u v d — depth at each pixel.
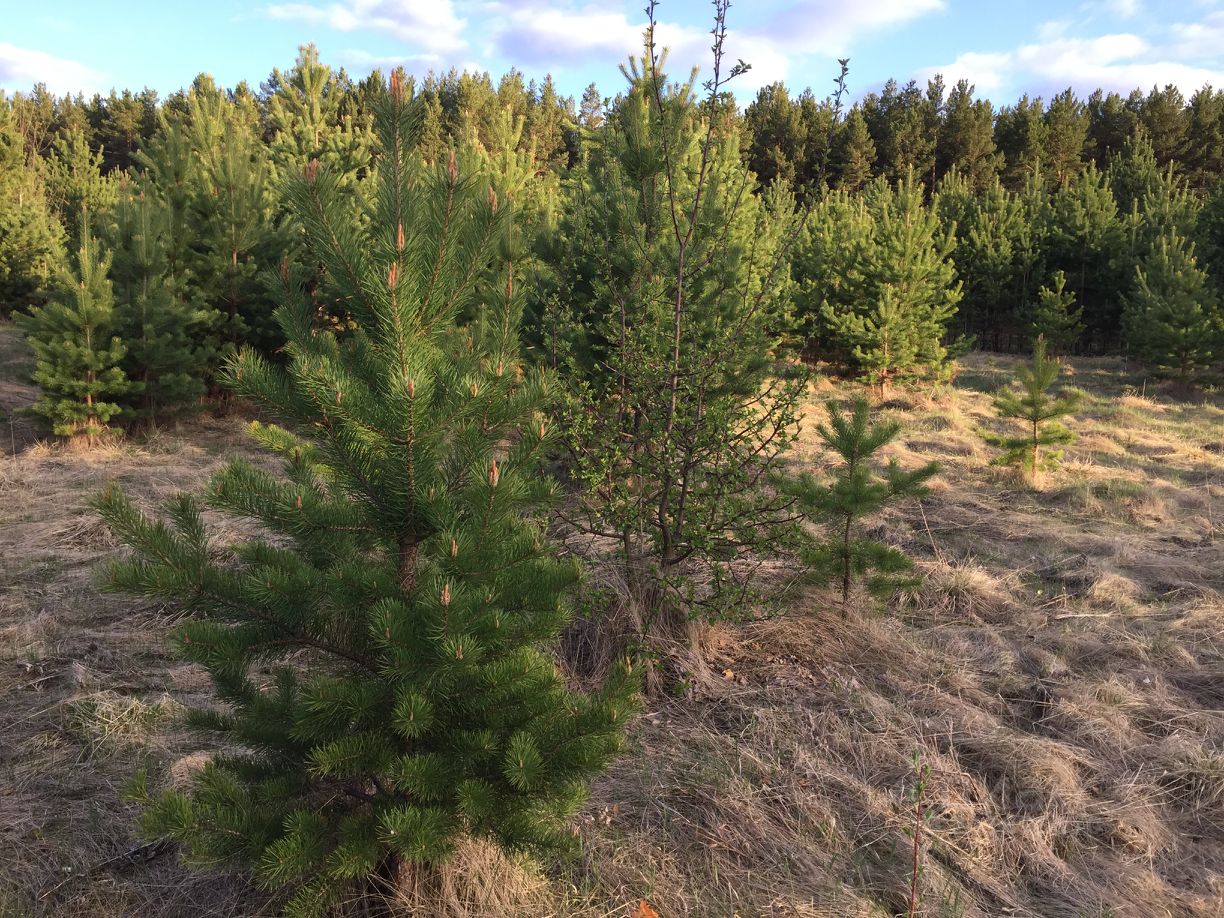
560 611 2.69
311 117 15.96
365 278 2.48
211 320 10.52
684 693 4.30
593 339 6.93
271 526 2.56
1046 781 3.65
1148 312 15.88
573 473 4.65
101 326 9.55
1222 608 5.69
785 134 44.62
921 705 4.32
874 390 14.61
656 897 2.93
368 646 2.66
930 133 48.16
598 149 7.04
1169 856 3.32
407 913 2.73
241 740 2.58
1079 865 3.24
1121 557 6.77
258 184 11.02
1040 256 21.36
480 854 2.91
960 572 6.11
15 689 4.14
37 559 5.91
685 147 5.58
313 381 2.27
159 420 10.30
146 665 4.47
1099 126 50.47
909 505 8.29
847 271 15.41
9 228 18.61
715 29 4.15
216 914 2.74
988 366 18.62
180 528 2.64
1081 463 10.17
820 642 4.98
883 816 3.39
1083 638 5.26
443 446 2.66
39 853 2.98
